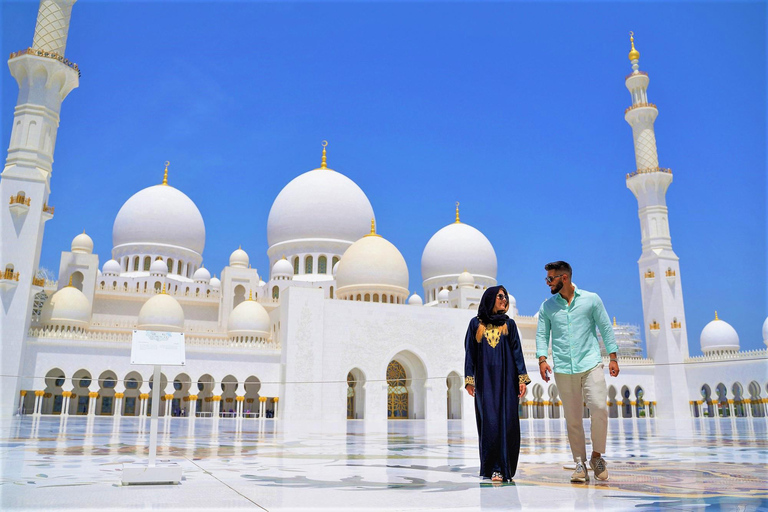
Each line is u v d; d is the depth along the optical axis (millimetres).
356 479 7621
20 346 38656
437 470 8781
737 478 7672
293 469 8930
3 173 39844
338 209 65562
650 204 61281
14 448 12758
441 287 71562
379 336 50844
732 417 53938
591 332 7848
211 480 7523
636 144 62469
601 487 6762
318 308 48688
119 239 63812
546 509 5180
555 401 62719
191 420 36625
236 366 46188
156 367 8156
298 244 64438
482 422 7629
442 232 74250
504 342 7840
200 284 62594
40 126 41656
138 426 25250
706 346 65562
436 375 52344
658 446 14508
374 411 49062
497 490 6488
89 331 49062
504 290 8180
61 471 8391
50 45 42594
